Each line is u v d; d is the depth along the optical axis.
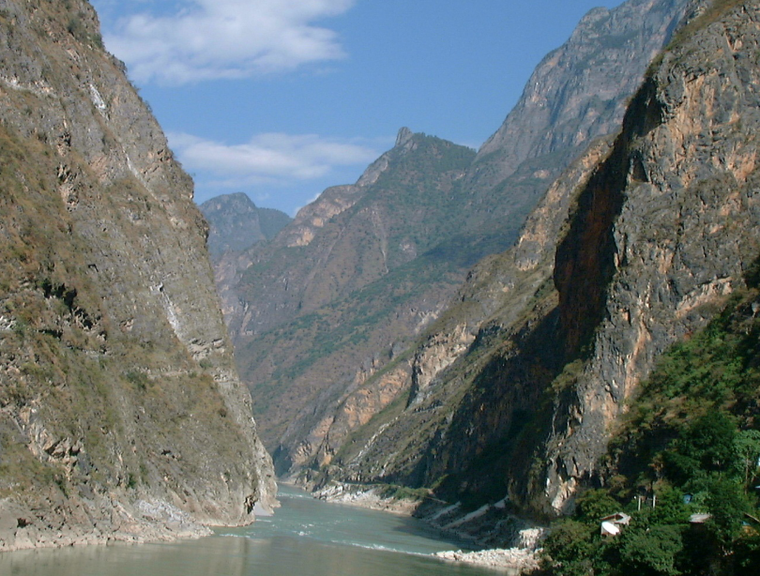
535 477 102.31
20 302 73.12
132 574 62.28
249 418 125.81
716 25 104.19
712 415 75.12
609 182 110.69
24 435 68.06
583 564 72.81
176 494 90.62
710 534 62.47
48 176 86.44
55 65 98.50
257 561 77.69
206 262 123.25
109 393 82.69
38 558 62.84
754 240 95.06
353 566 83.38
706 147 100.06
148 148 117.31
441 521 142.38
